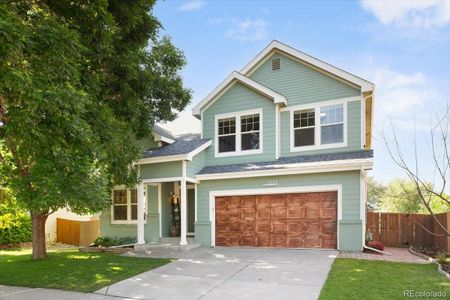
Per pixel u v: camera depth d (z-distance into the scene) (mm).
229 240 13789
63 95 5863
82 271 9352
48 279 8516
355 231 11789
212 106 15758
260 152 14570
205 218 14227
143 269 9484
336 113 13859
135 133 12266
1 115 6262
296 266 9391
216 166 15078
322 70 14242
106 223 16203
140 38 10633
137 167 13219
